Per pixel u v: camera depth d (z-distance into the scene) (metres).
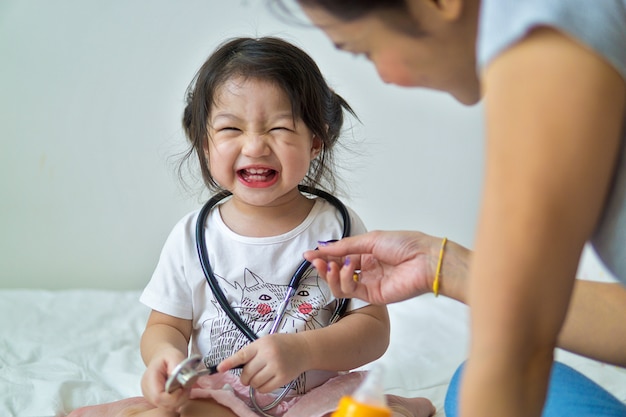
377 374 0.72
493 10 0.62
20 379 1.37
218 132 1.20
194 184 2.10
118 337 1.68
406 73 0.75
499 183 0.61
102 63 2.07
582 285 1.06
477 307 0.63
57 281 2.16
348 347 1.15
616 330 1.01
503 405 0.63
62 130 2.09
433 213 2.25
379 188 2.22
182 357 1.07
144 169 2.13
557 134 0.58
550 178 0.59
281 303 1.22
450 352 1.61
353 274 0.98
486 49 0.62
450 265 0.90
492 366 0.62
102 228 2.15
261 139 1.18
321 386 1.16
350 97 2.17
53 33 2.04
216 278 1.23
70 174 2.11
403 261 0.95
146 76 2.09
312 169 1.37
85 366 1.49
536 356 0.64
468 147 2.22
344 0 0.69
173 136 2.11
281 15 0.76
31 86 2.06
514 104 0.60
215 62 1.23
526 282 0.60
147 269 2.19
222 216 1.28
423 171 2.22
